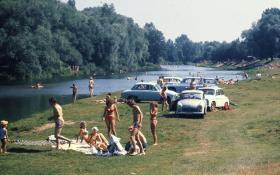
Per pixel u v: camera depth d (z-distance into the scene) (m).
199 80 61.16
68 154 23.20
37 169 19.91
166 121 36.22
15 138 29.31
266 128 31.12
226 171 17.80
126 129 32.28
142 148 24.02
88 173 19.17
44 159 22.02
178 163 20.61
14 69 120.06
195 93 40.53
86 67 159.38
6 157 22.23
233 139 27.72
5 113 54.84
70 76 140.00
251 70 173.50
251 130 30.89
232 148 24.34
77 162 21.48
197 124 34.94
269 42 199.38
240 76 138.62
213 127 33.34
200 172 17.97
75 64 152.00
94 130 25.34
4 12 125.44
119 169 19.77
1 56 119.81
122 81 116.25
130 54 190.75
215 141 27.38
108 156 23.19
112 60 170.62
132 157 22.81
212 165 19.45
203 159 21.25
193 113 38.56
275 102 50.31
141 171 19.12
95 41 166.88
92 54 167.00
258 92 63.00
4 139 23.66
